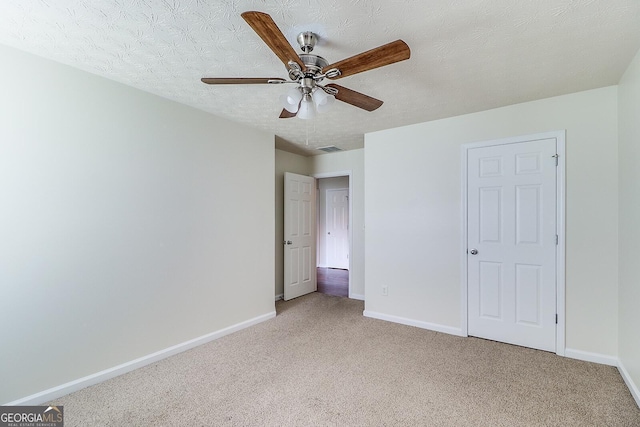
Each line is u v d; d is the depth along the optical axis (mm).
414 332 3082
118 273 2260
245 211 3295
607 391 1986
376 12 1473
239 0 1393
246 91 2422
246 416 1770
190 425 1700
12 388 1803
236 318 3158
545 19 1521
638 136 1884
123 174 2297
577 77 2186
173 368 2348
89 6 1436
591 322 2404
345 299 4438
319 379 2170
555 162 2551
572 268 2477
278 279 4414
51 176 1953
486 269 2867
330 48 1797
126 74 2148
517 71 2088
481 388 2039
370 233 3600
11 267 1806
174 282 2615
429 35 1660
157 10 1468
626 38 1689
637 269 1904
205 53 1871
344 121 3182
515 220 2730
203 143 2867
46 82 1937
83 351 2080
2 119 1782
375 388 2049
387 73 2104
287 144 4199
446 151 3088
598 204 2379
